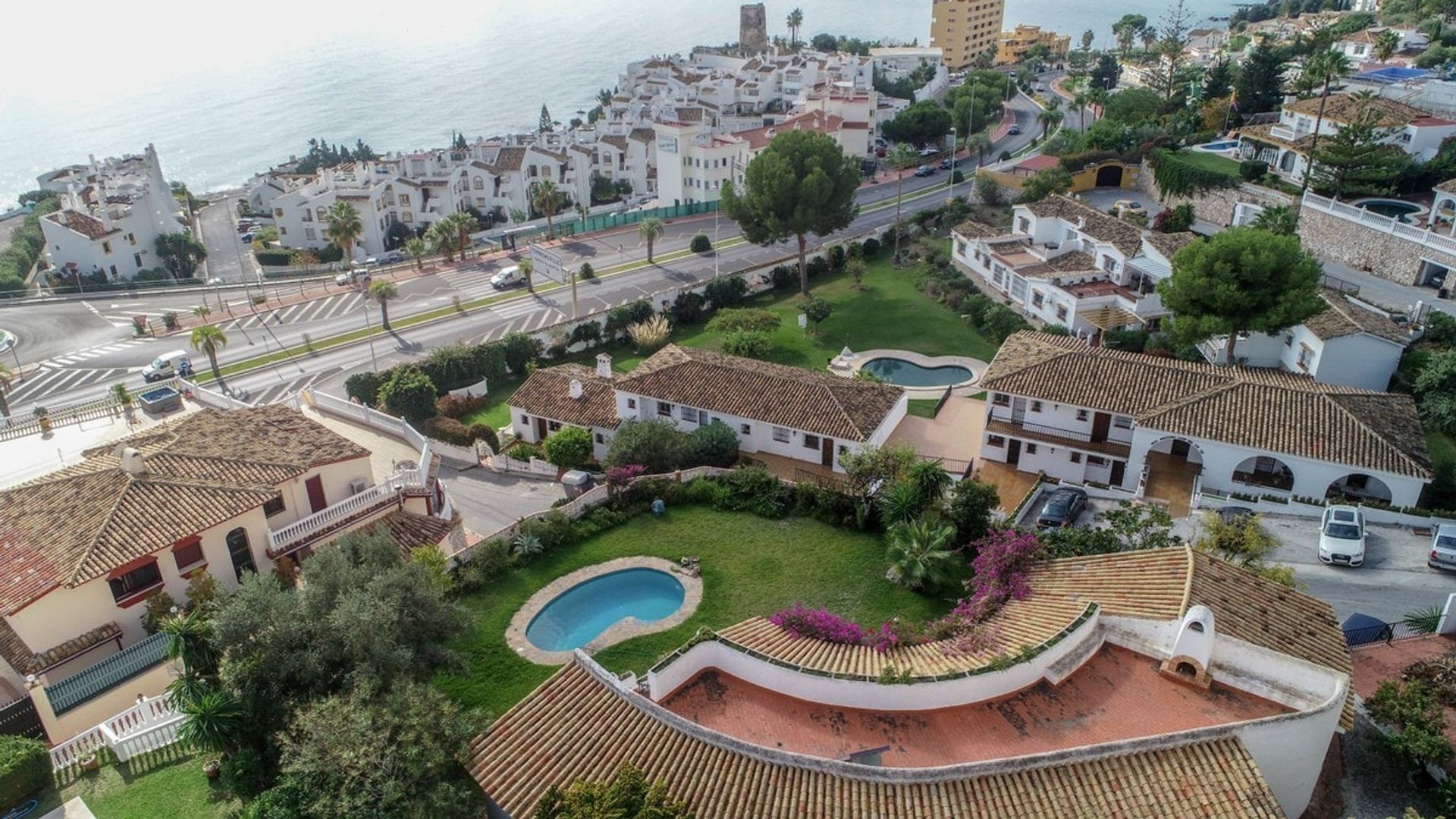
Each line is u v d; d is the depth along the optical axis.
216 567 38.62
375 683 27.62
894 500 43.47
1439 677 30.30
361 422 57.62
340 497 43.97
